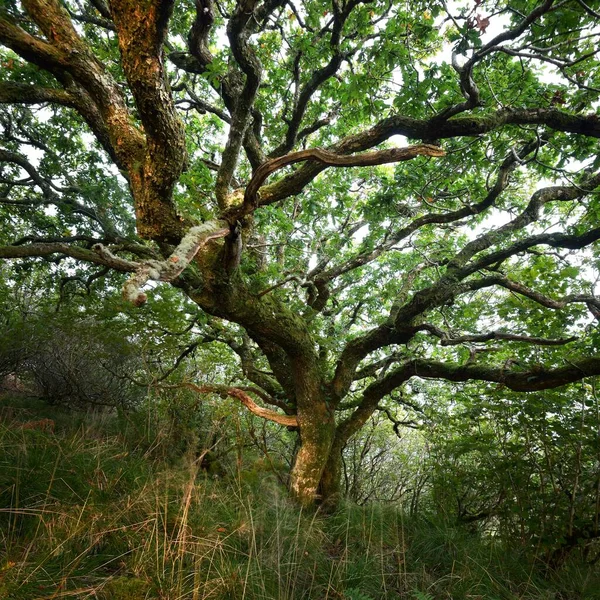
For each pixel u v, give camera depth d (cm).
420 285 860
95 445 514
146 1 258
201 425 717
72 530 318
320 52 500
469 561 449
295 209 767
